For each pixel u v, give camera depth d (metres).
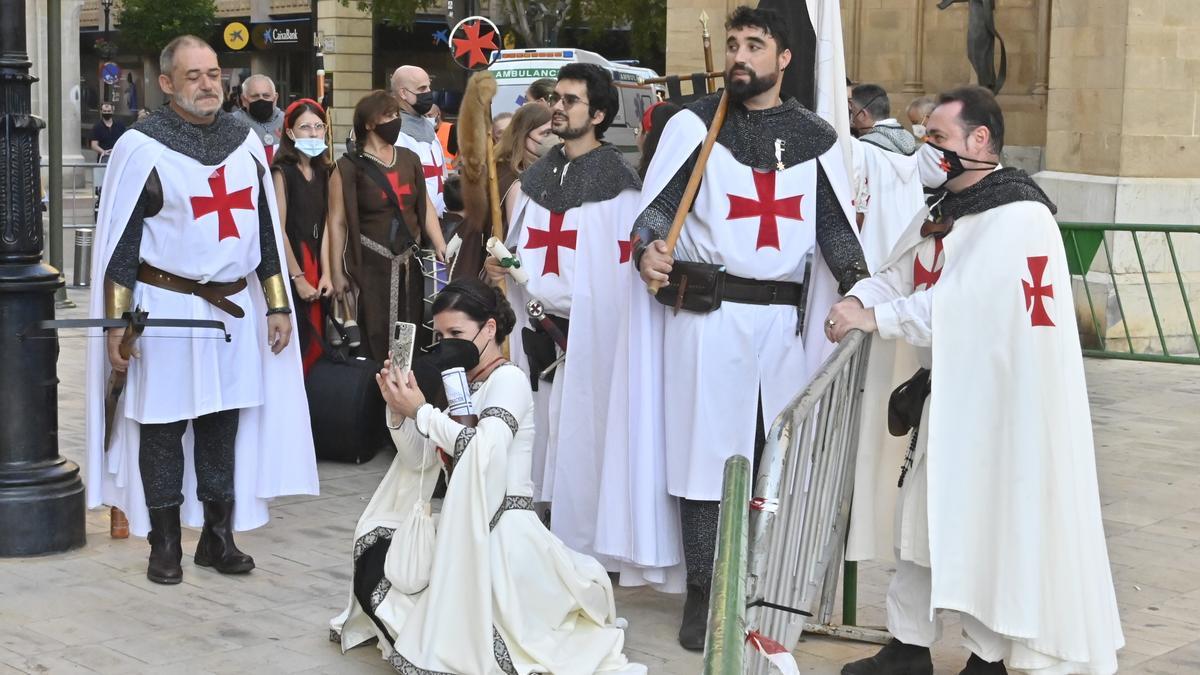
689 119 6.42
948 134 5.38
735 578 3.27
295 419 7.38
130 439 6.99
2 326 7.32
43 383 7.41
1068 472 5.22
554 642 5.66
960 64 19.25
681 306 6.30
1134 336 14.66
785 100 6.61
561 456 7.09
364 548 5.89
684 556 6.65
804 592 5.34
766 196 6.29
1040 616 5.23
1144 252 14.65
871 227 8.50
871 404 5.94
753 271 6.30
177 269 6.81
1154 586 7.27
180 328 6.82
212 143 6.86
